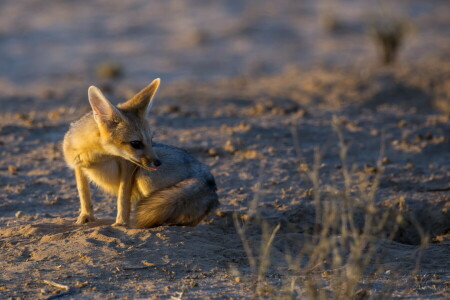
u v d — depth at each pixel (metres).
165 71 33.75
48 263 8.19
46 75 32.31
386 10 30.03
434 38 40.44
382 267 8.77
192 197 9.60
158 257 8.48
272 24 45.22
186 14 48.22
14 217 10.48
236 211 10.76
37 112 18.97
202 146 14.04
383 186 12.34
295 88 23.59
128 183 9.62
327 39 41.22
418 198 11.71
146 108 9.54
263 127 15.62
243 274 8.17
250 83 25.78
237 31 42.91
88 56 36.81
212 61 35.97
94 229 9.18
